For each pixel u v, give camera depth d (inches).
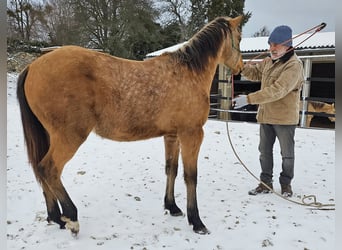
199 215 122.5
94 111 97.0
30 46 706.2
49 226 110.2
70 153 97.0
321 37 430.0
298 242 103.3
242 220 118.9
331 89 476.4
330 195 144.9
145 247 98.7
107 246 98.7
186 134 109.4
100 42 770.8
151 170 178.4
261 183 147.3
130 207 129.5
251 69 155.3
